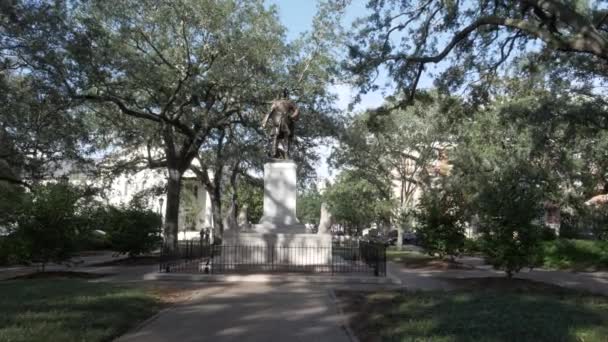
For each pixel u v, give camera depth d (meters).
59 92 21.70
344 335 9.19
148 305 11.83
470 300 12.63
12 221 21.09
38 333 8.42
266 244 19.50
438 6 16.98
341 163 47.38
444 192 31.55
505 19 13.16
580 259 27.02
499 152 32.47
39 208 19.47
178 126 27.12
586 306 12.33
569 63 22.16
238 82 25.14
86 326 9.22
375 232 74.69
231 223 21.42
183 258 25.55
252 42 24.45
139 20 23.86
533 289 16.38
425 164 46.59
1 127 24.48
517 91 26.98
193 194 60.38
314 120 29.41
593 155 33.06
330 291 14.62
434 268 26.05
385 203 53.09
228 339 8.81
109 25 23.66
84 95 22.86
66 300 11.75
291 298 13.23
